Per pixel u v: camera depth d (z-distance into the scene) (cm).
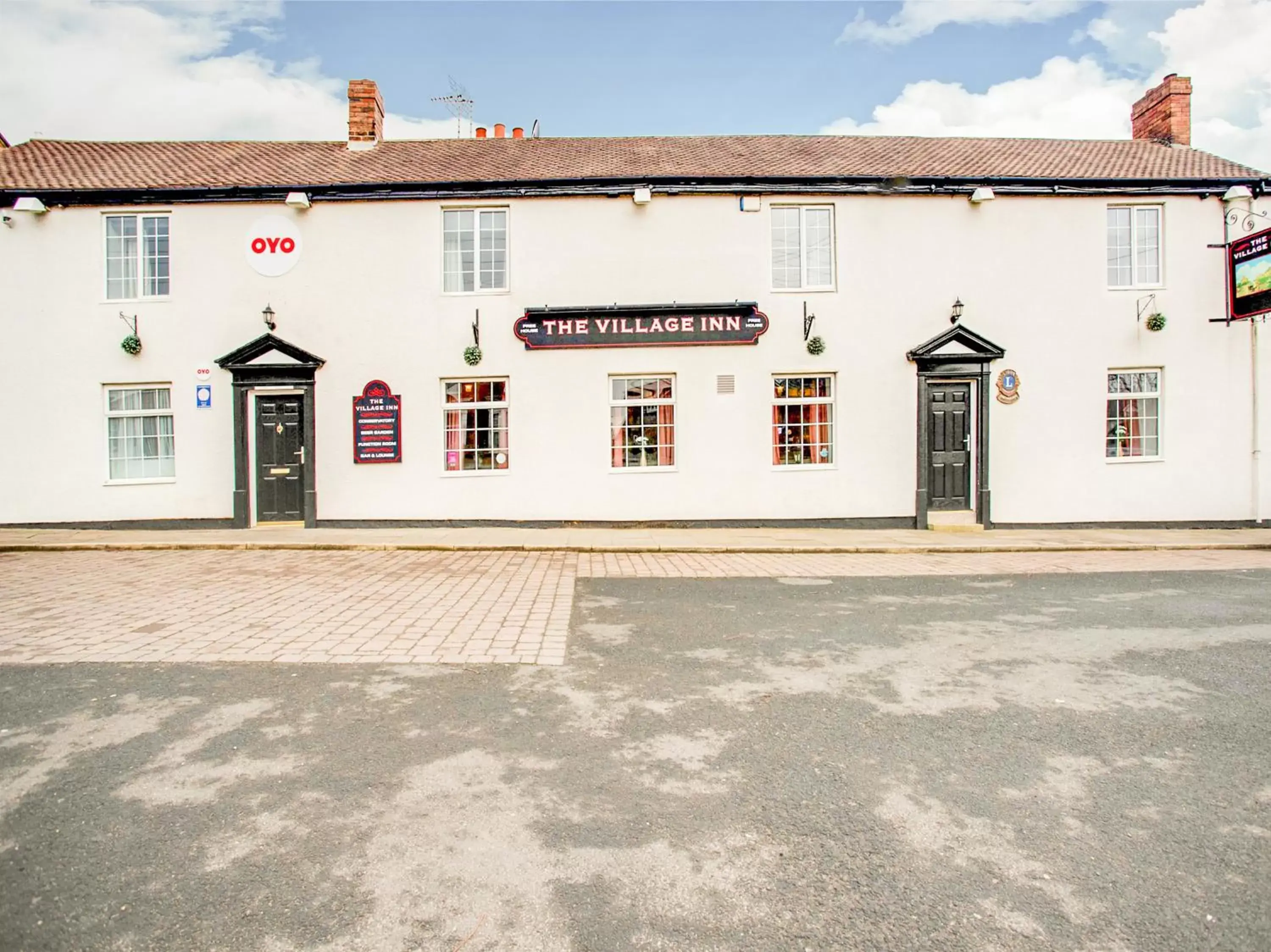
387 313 1267
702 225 1282
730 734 395
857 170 1333
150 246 1262
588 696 453
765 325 1274
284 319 1259
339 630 605
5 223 1230
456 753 368
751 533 1227
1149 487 1312
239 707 427
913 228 1295
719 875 265
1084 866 272
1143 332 1309
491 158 1430
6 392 1234
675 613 683
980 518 1293
